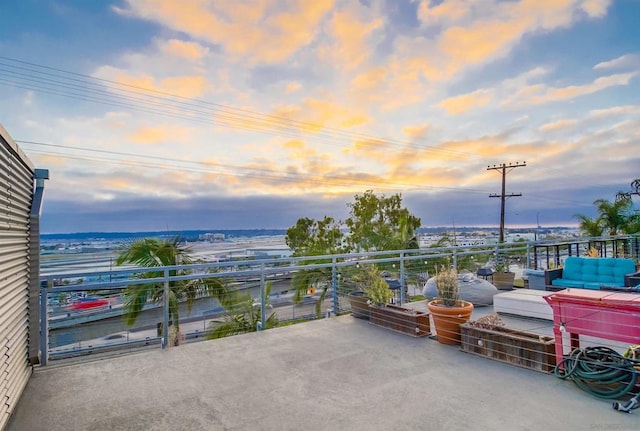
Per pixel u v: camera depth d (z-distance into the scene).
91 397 2.82
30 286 3.33
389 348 3.86
